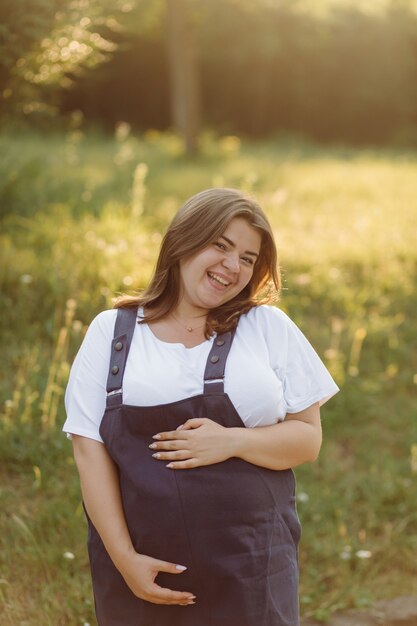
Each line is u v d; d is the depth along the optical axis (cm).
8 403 401
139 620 214
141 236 655
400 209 946
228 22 2617
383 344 578
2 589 324
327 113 2866
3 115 591
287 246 723
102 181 946
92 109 2642
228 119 2825
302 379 225
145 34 1678
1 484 379
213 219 220
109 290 526
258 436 212
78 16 488
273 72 2783
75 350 476
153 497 207
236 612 207
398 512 428
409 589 386
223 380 213
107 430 213
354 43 2791
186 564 208
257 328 225
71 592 330
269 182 1127
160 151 1516
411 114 2873
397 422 504
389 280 674
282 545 215
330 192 1068
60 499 373
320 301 623
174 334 223
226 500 208
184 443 208
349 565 393
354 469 464
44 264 552
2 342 476
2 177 702
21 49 491
